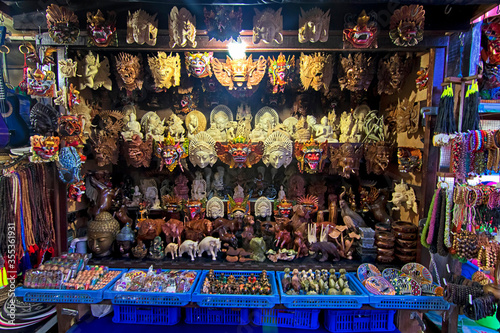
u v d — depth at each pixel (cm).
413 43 212
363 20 208
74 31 216
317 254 265
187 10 213
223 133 286
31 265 253
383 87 254
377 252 252
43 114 218
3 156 233
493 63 223
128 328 238
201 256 263
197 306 216
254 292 216
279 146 256
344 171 258
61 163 225
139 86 249
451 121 203
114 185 302
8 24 233
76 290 217
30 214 218
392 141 284
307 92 298
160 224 264
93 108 276
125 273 237
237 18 207
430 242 215
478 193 192
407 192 255
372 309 217
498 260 198
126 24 222
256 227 286
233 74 232
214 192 296
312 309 234
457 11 216
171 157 247
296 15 221
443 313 226
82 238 265
